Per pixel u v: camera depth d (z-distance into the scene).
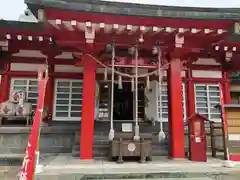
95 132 7.68
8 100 8.02
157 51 6.40
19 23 6.37
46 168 4.98
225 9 6.11
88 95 6.11
